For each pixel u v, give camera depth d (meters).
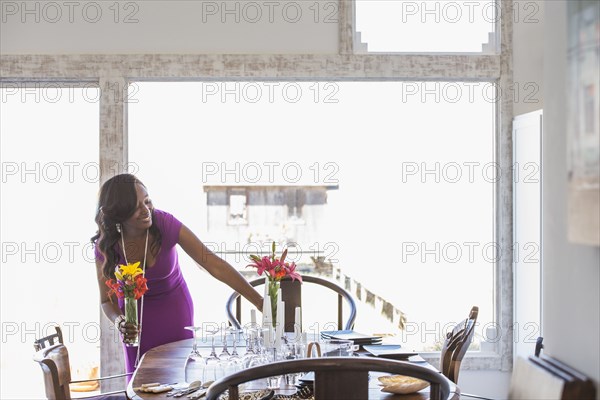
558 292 1.80
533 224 4.25
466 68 4.48
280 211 4.56
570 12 1.62
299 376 2.66
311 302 4.58
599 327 1.61
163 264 3.70
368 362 1.88
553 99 1.81
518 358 1.87
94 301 4.54
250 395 2.41
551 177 1.83
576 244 1.71
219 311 4.57
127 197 3.54
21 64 4.38
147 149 4.51
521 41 4.50
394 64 4.46
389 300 4.59
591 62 1.52
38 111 4.51
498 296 4.54
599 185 1.49
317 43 4.45
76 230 4.53
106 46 4.41
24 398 4.53
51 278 4.53
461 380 4.52
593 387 1.59
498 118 4.53
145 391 2.51
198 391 2.46
